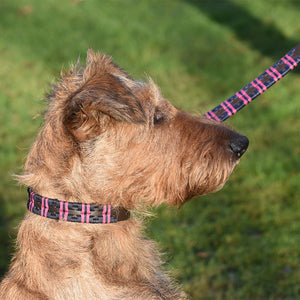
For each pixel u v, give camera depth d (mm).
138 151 3256
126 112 2783
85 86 3029
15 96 11562
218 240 6020
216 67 13898
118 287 3062
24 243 3182
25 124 9930
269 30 17000
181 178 3354
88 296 2994
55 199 3082
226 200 6945
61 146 3082
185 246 5887
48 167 3133
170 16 19297
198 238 6051
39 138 3256
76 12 19312
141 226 3574
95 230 3117
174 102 10648
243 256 5652
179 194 3395
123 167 3223
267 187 7262
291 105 10500
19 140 9188
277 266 5465
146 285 3215
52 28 17203
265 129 9273
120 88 2953
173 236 6098
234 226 6301
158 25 18109
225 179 3385
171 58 14711
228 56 14812
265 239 5988
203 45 15977
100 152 3148
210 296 5062
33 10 19219
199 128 3424
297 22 17750
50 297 3000
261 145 8602
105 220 3123
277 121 9695
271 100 10820
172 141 3359
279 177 7516
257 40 16156
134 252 3277
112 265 3125
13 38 16031
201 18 18969
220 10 19859
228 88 12188
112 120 3145
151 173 3312
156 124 3373
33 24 17625
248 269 5457
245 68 13680
